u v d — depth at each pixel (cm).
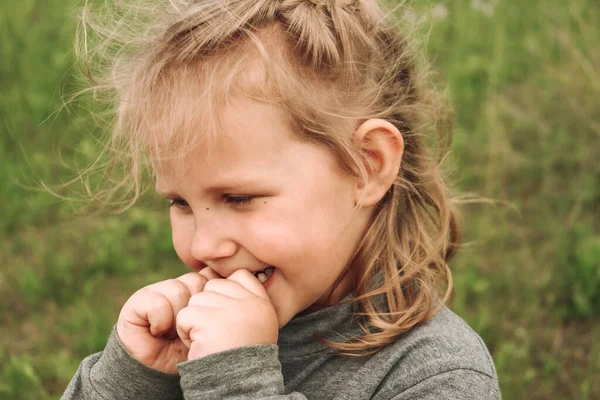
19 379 291
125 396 162
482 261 340
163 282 164
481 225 353
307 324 163
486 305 314
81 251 373
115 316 328
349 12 163
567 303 318
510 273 326
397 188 168
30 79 487
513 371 282
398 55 178
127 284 354
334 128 150
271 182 145
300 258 149
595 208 365
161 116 146
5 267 365
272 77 145
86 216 392
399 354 155
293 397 142
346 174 153
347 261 159
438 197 184
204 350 145
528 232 357
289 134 146
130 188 195
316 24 154
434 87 216
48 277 354
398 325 157
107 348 166
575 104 403
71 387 173
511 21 520
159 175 150
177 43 151
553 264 330
